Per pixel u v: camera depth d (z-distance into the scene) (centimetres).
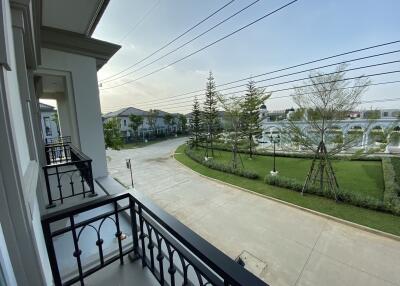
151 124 3447
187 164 1428
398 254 440
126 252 175
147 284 150
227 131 1503
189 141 2289
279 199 740
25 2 163
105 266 164
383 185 847
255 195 802
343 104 734
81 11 354
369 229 526
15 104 134
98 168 501
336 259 430
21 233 94
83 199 311
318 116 773
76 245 138
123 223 269
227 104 1338
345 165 1180
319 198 736
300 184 812
